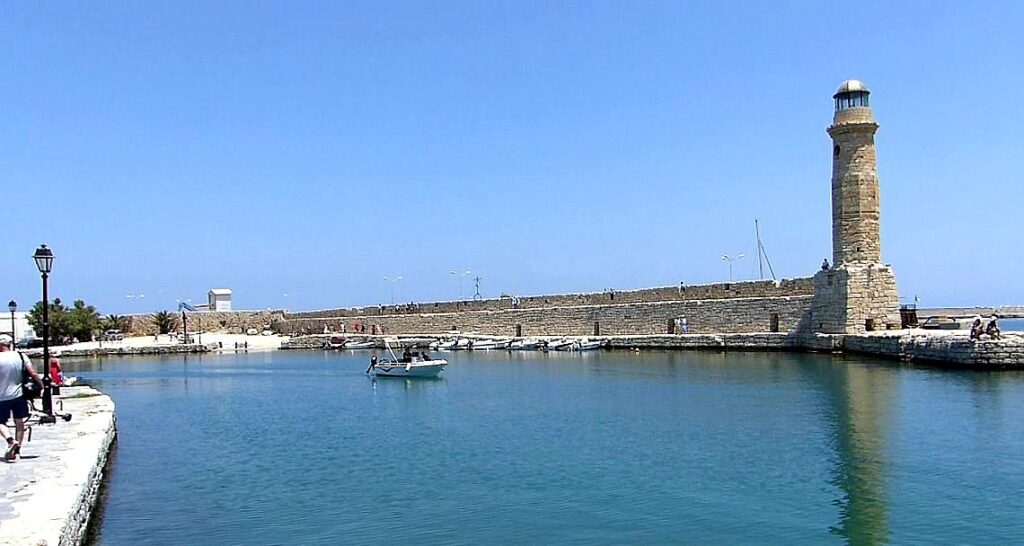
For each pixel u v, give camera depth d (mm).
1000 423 26891
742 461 23000
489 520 18094
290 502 19766
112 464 24594
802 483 20484
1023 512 17781
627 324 72250
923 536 16484
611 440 26656
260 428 31812
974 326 42438
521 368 55844
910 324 56750
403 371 52969
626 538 16750
